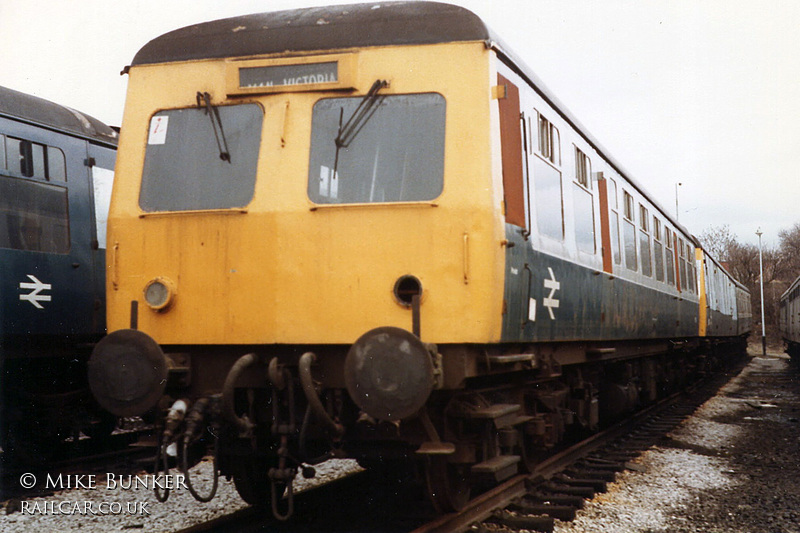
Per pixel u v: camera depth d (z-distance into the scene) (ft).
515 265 18.76
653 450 33.50
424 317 16.94
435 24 18.03
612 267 31.58
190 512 21.30
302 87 18.19
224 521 19.21
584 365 30.32
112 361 17.06
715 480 26.58
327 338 17.34
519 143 19.88
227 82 18.61
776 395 63.41
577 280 25.48
